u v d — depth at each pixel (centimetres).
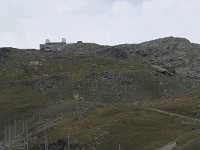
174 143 12800
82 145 14775
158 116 16200
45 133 17650
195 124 15188
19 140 18800
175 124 15362
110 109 17662
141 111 17225
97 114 17438
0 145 19012
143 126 15238
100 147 14400
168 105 18288
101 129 15275
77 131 16025
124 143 14262
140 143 14088
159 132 14625
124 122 15512
